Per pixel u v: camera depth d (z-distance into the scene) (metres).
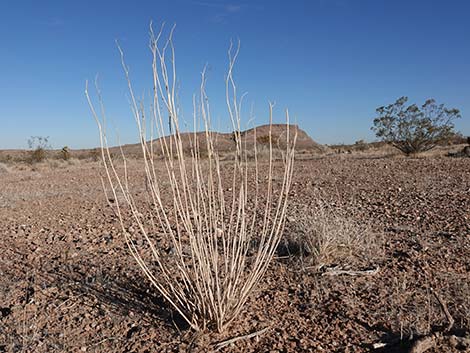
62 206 8.23
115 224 6.25
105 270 4.16
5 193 10.39
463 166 12.40
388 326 2.99
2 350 2.85
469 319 3.00
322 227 4.47
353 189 8.89
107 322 3.18
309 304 3.36
